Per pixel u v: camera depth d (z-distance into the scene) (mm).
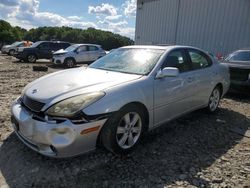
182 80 4332
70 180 2939
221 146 3998
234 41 12922
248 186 2953
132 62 4227
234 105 6621
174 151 3730
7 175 3012
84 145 3025
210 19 13883
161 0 16656
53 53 17672
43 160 3303
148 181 2971
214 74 5352
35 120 3029
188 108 4668
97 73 3922
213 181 3021
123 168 3215
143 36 18500
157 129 4586
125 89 3375
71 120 2922
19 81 9234
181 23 15453
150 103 3705
